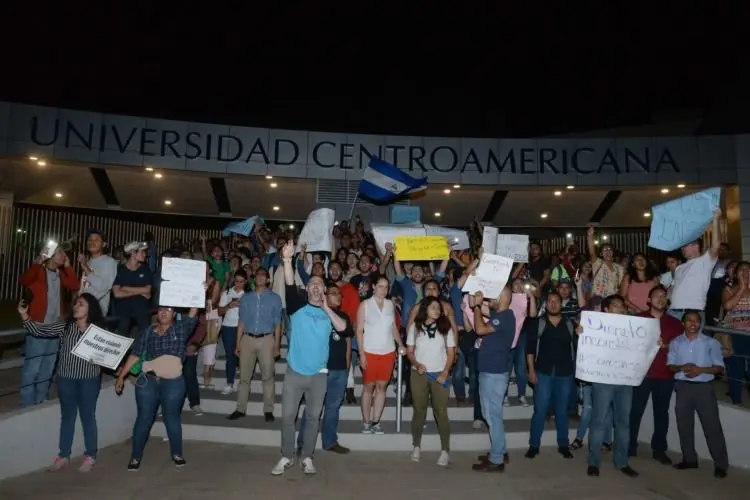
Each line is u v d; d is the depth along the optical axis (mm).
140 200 20000
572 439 8266
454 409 8711
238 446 7723
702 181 18328
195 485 6148
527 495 6094
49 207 20531
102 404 7484
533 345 7816
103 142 17312
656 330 6867
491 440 6961
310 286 6562
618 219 21156
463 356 8891
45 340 6988
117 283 8453
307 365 6473
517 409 8805
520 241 10000
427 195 19875
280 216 21281
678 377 7125
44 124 16891
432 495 6031
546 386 7613
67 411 6562
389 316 7863
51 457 6672
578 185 18578
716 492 6230
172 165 17734
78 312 6512
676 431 7926
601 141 18688
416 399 7219
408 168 18609
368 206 18719
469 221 21297
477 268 7129
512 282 8953
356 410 8617
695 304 8023
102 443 7480
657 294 7340
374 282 8180
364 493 6043
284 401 6547
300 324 6504
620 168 18516
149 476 6414
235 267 11758
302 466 6758
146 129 17688
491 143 18766
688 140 18531
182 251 10445
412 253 8469
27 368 6922
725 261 9758
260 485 6207
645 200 19938
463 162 18656
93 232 8500
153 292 10242
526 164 18672
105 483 6133
